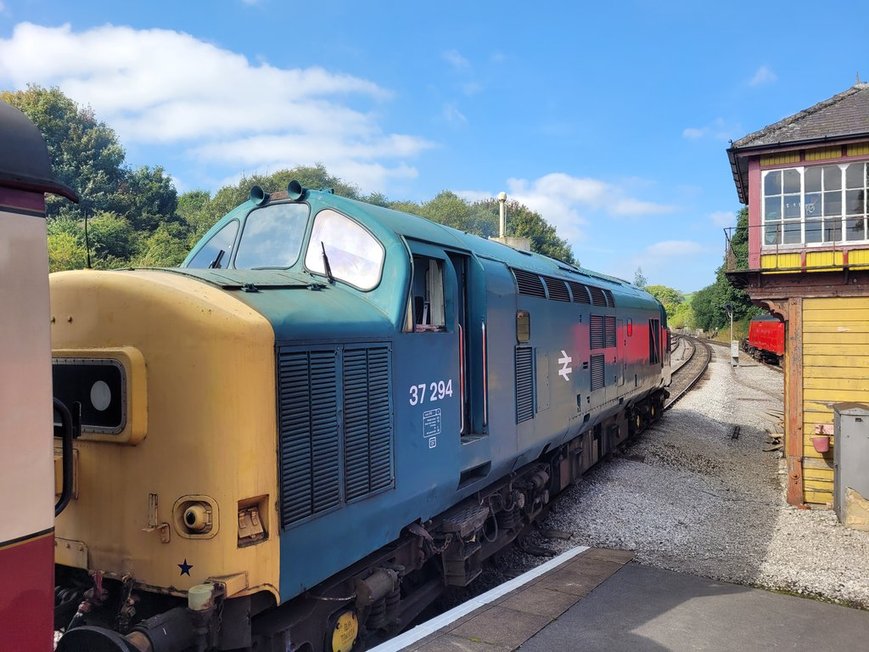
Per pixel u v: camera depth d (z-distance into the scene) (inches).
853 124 384.5
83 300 143.8
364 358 168.9
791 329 378.6
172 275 149.3
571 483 391.2
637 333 536.1
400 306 185.3
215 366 130.0
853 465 335.0
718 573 269.0
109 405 138.5
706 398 850.1
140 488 135.8
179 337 132.5
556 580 247.6
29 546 99.2
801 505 374.6
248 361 132.0
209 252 215.2
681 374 1142.3
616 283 531.2
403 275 188.1
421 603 218.4
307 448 147.3
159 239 1147.9
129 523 137.0
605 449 470.0
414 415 190.5
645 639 197.6
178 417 132.1
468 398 237.5
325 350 154.3
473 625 200.7
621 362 470.3
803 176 394.3
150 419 135.0
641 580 249.9
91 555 141.3
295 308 151.7
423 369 196.7
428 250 209.3
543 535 325.1
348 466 160.9
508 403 258.5
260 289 154.9
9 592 96.2
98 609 146.3
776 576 267.0
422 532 198.7
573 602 224.5
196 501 130.0
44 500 101.8
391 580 180.5
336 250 195.5
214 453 129.2
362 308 176.6
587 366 379.6
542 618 208.7
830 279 367.9
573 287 367.2
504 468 262.2
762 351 1363.2
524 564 295.6
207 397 130.0
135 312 137.3
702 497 394.3
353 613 173.8
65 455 119.7
